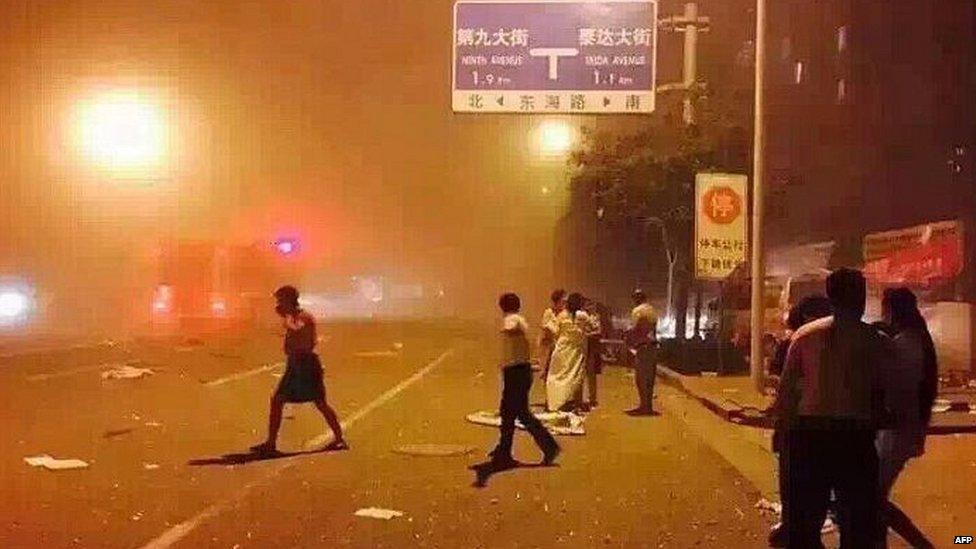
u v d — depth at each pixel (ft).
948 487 40.81
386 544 32.24
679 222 111.75
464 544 32.45
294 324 49.29
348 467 45.37
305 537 32.89
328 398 72.28
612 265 147.33
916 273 80.28
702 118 109.29
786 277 103.35
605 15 79.51
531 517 36.35
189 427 56.49
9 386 71.41
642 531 34.47
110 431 54.13
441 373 92.63
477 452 49.78
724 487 42.04
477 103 80.02
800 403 23.97
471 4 80.12
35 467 44.24
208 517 35.37
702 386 79.10
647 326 66.90
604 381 90.07
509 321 46.78
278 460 46.88
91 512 35.88
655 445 53.11
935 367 28.66
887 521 29.55
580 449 51.44
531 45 79.82
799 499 24.04
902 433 28.63
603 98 79.46
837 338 23.82
